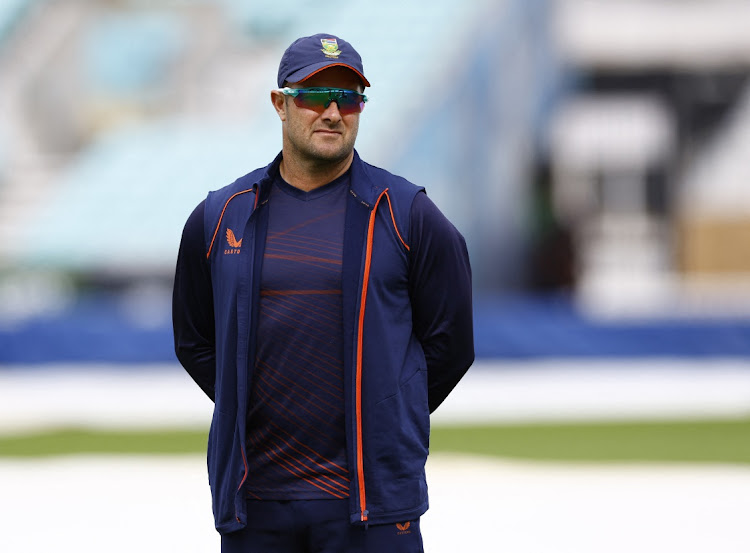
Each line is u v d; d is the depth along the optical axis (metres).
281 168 13.89
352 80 13.44
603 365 71.00
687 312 81.81
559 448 41.97
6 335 73.00
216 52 109.38
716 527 27.73
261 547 13.43
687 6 134.50
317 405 13.23
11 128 106.94
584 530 27.50
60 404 58.53
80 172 102.38
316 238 13.39
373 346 13.21
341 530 13.26
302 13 108.81
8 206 100.38
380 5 105.94
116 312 88.06
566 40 126.75
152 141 103.94
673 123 133.38
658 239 129.12
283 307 13.26
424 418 13.62
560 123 122.81
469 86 96.69
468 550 25.47
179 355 14.78
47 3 112.19
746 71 134.62
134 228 95.62
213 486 13.72
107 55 109.75
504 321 71.75
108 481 35.59
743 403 55.03
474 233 94.62
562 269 110.88
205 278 14.20
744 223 124.50
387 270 13.31
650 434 45.38
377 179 13.60
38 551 25.98
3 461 40.19
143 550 26.03
